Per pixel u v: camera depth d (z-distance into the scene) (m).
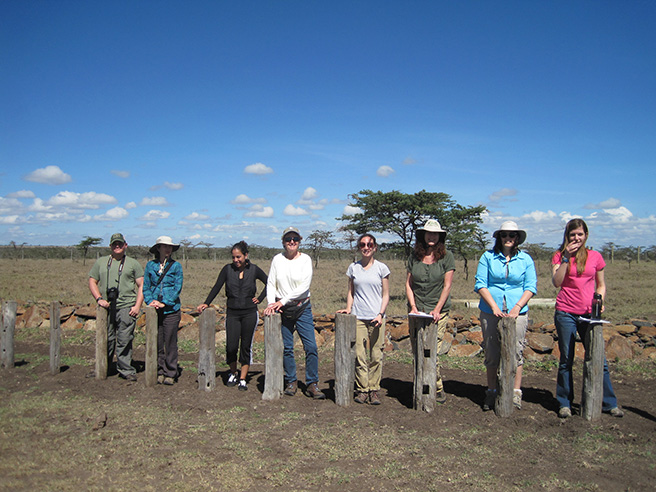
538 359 7.61
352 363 5.36
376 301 5.41
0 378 6.41
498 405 4.98
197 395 5.65
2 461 3.77
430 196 22.56
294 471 3.74
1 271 35.06
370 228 23.53
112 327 6.51
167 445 4.17
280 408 5.25
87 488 3.39
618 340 7.67
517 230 5.09
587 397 4.87
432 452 4.13
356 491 3.46
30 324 10.70
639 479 3.69
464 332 9.41
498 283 5.25
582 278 4.97
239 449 4.10
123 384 6.08
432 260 5.27
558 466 3.90
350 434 4.48
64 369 6.89
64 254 65.31
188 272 38.00
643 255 56.16
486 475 3.72
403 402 5.55
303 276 5.59
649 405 5.41
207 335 5.82
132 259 6.39
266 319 5.50
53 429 4.46
